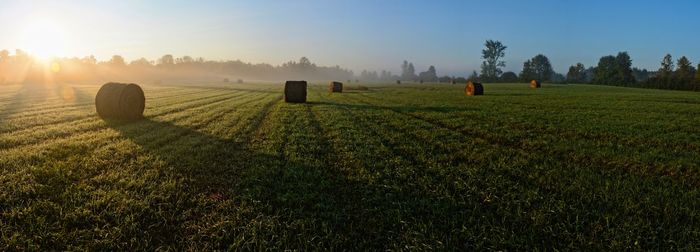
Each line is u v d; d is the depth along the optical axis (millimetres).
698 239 4637
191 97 34250
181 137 11203
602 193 6324
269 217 5121
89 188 6105
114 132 11898
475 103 27562
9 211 5188
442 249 4379
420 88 62344
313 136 11750
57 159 8078
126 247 4367
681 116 19156
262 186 6410
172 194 5953
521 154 9438
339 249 4465
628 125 15516
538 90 54469
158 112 18734
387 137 11789
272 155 8844
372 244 4539
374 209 5496
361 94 40812
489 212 5426
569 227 5004
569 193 6324
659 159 9078
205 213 5281
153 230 4777
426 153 9461
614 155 9500
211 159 8344
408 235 4734
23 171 6855
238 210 5324
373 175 7230
